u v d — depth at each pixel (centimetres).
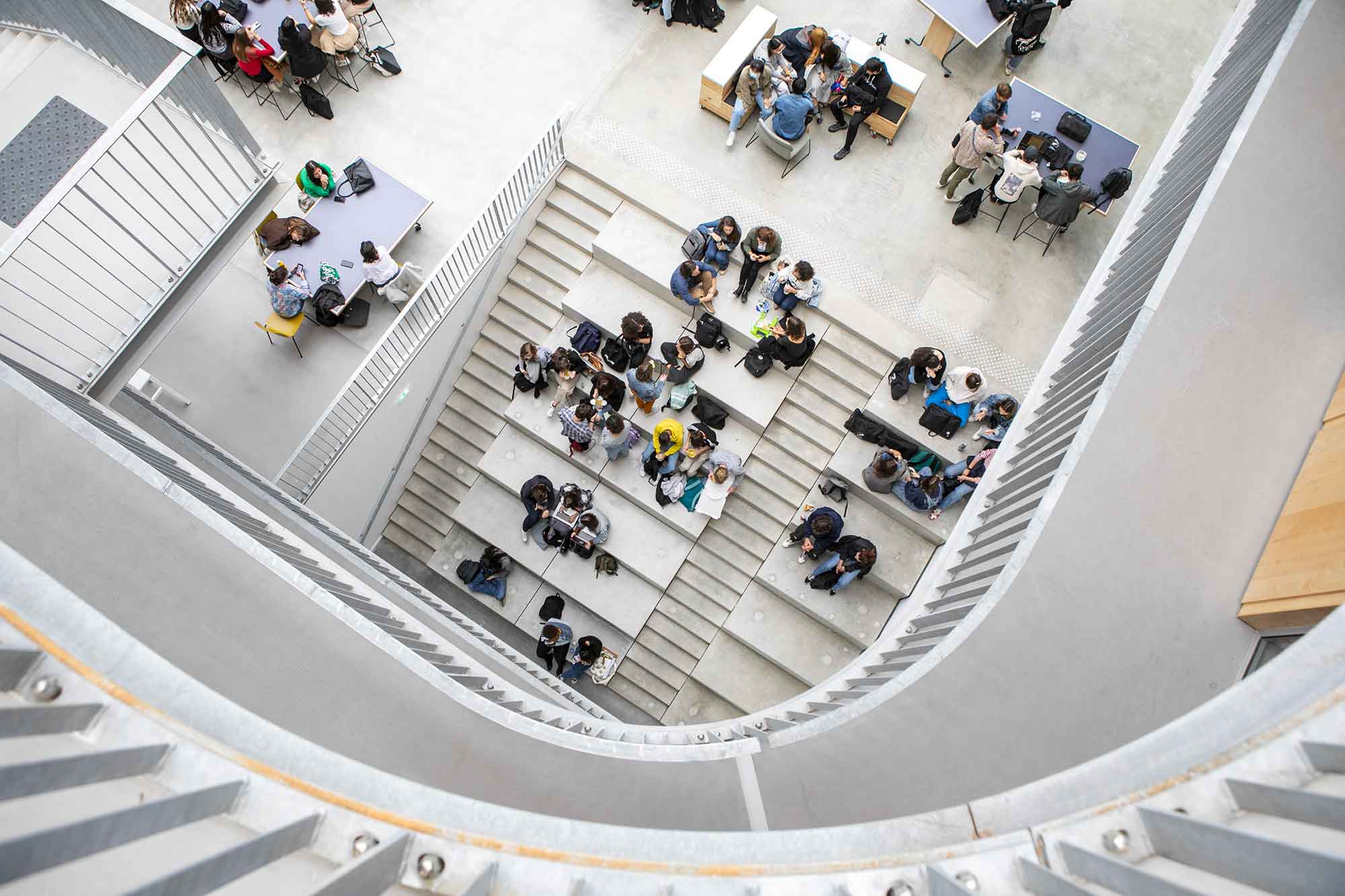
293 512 769
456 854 232
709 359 995
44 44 804
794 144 991
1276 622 438
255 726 262
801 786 473
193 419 862
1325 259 518
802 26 1070
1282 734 230
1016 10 970
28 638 222
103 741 218
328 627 482
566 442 1034
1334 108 553
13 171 765
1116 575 481
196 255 766
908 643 603
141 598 466
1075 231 996
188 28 991
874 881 235
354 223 921
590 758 485
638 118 1048
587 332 999
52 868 164
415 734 459
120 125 631
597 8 1085
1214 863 204
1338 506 428
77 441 492
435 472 1077
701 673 1008
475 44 1066
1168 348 512
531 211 1028
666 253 1009
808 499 991
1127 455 498
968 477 910
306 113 1023
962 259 994
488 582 1034
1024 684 477
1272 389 495
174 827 201
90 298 730
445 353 1009
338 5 993
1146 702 459
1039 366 956
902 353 951
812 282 941
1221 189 536
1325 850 185
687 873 238
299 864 217
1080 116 958
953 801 455
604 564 1020
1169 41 1062
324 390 889
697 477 988
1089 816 237
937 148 1035
